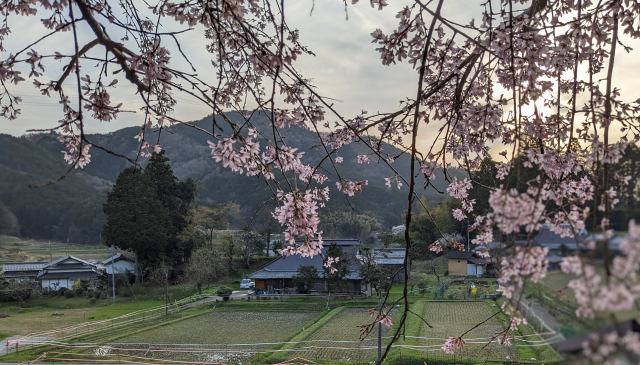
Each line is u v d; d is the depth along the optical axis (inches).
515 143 81.1
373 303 1223.5
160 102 168.6
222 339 887.7
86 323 1107.3
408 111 136.9
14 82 163.6
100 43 118.6
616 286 42.1
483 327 829.8
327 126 186.5
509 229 59.8
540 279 54.0
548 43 138.3
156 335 946.7
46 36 130.7
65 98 163.9
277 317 1135.0
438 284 1107.3
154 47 153.1
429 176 171.5
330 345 778.8
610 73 89.8
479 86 171.5
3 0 169.9
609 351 41.5
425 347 673.6
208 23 164.2
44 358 788.0
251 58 166.2
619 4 126.4
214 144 142.3
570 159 120.8
